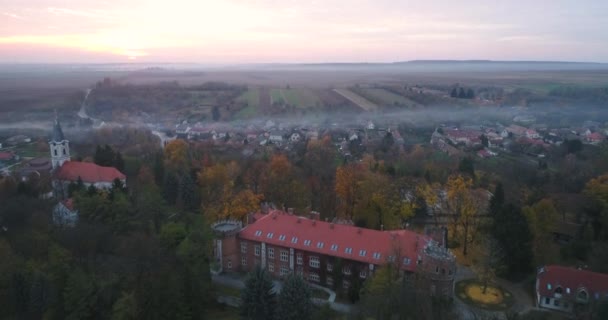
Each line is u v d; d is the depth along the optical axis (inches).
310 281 3907.5
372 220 4702.3
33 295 3314.5
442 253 3491.6
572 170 6732.3
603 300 3125.0
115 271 3575.3
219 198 5152.6
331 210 5211.6
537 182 6407.5
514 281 3951.8
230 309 3577.8
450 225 4690.0
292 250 3905.0
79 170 5561.0
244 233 4126.5
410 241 3718.0
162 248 3809.1
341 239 3850.9
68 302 3292.3
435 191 5295.3
